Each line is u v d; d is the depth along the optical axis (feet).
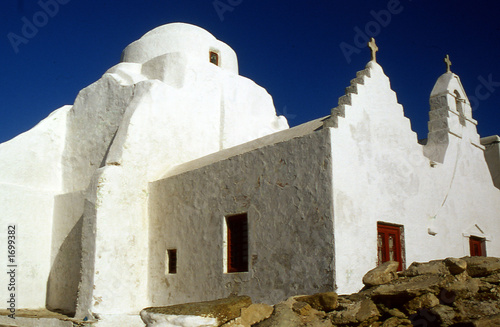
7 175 46.75
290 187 32.19
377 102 35.94
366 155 33.55
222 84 53.31
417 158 38.75
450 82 44.96
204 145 49.52
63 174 50.90
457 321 23.27
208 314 24.09
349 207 30.91
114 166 40.96
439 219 39.63
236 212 35.29
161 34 57.06
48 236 47.83
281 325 24.29
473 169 45.70
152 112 44.88
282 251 31.83
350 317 24.08
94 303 37.42
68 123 52.24
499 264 25.66
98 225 38.81
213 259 36.29
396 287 24.82
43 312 42.88
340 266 29.25
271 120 58.39
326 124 32.58
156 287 40.57
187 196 39.58
